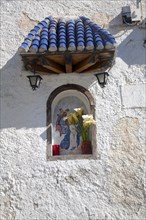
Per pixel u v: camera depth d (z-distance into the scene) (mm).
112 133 5016
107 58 4957
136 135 5012
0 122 5141
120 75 5285
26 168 4910
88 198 4758
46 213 4719
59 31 5039
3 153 4992
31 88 5270
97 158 4902
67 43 4758
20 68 5367
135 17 5445
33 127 5090
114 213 4699
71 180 4828
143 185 4805
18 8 5664
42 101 5199
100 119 5078
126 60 5355
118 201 4742
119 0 5660
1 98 5254
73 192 4781
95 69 5215
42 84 5270
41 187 4820
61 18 5492
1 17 5633
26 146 5004
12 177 4887
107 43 4641
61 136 5176
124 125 5055
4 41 5520
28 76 5102
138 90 5207
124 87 5227
